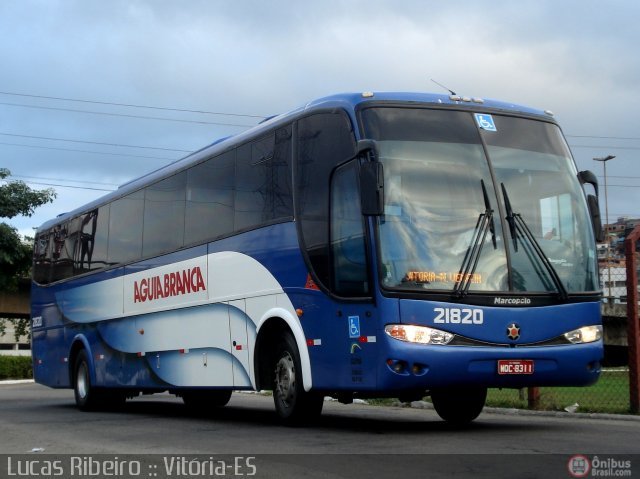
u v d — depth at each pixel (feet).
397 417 46.62
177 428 42.42
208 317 46.09
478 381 33.24
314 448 31.19
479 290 33.81
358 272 34.40
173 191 51.37
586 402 50.83
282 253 39.70
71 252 65.51
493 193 35.45
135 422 47.52
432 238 34.01
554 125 38.60
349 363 34.68
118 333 56.90
